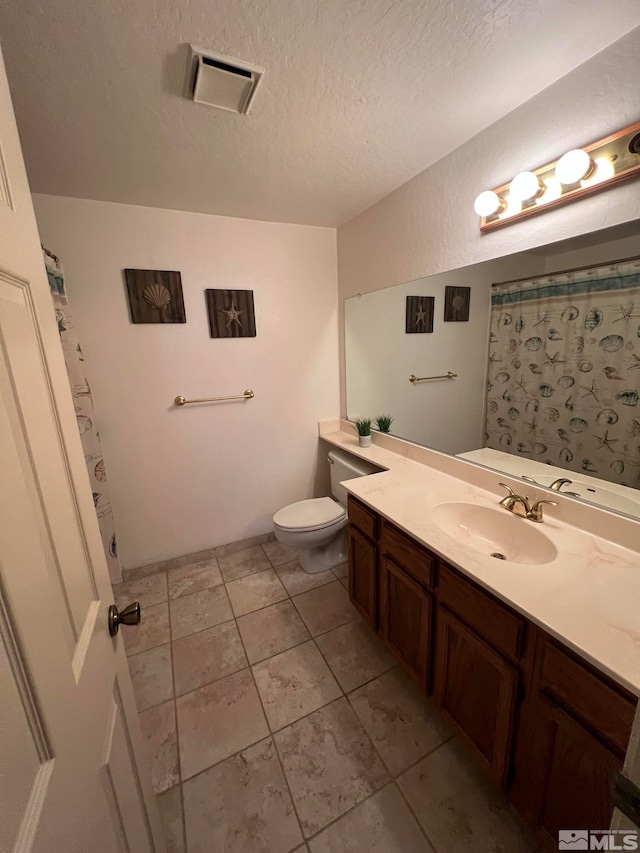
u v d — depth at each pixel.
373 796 1.11
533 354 1.30
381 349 2.10
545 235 1.20
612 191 1.01
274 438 2.48
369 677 1.51
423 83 1.08
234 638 1.74
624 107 0.95
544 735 0.86
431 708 1.38
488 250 1.40
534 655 0.87
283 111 1.18
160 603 2.00
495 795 1.10
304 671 1.55
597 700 0.73
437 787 1.13
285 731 1.30
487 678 1.01
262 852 0.99
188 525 2.33
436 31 0.89
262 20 0.84
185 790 1.14
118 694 0.71
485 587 0.95
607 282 1.05
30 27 0.82
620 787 0.39
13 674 0.36
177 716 1.37
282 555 2.44
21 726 0.36
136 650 1.68
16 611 0.37
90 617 0.61
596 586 0.91
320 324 2.47
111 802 0.58
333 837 1.01
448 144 1.42
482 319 1.47
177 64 0.97
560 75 1.07
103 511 1.92
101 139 1.28
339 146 1.40
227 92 1.07
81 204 1.75
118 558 2.12
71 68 0.95
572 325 1.17
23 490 0.43
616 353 1.06
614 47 0.95
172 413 2.14
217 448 2.32
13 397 0.44
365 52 0.95
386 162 1.54
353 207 2.01
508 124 1.24
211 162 1.47
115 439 2.03
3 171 0.48
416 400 1.91
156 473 2.17
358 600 1.73
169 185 1.64
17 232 0.50
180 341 2.08
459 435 1.68
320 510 2.18
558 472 1.26
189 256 2.01
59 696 0.44
